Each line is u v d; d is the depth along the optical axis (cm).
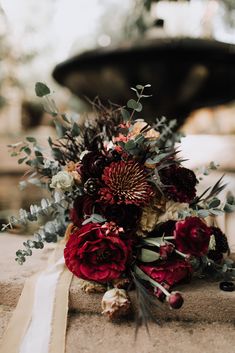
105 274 54
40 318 55
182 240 53
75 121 68
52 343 52
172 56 157
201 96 177
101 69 165
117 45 158
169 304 51
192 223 54
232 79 169
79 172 59
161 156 59
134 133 62
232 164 257
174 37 160
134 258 57
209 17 241
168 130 78
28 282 60
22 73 449
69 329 55
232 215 114
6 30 409
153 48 154
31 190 226
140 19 220
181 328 55
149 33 178
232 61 161
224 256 72
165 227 59
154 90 170
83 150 66
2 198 196
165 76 164
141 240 58
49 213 65
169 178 60
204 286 59
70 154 67
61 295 57
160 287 52
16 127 456
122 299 53
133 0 232
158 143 68
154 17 195
